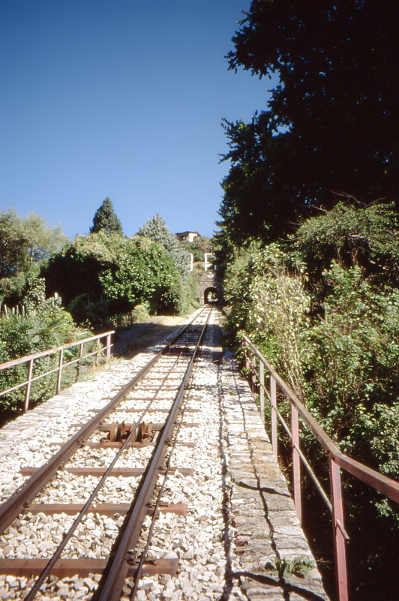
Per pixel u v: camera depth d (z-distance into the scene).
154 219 60.38
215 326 32.38
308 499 6.52
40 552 3.59
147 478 4.73
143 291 29.78
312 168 13.77
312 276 11.05
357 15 11.98
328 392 7.13
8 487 4.77
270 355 9.52
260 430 6.87
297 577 3.20
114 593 3.01
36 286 23.55
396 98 11.71
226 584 3.18
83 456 5.84
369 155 12.70
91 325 24.77
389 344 6.11
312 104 13.38
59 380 9.71
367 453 5.75
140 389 10.27
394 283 9.98
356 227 10.31
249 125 15.13
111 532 3.88
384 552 5.08
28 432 6.73
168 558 3.48
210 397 9.35
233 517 4.09
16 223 53.59
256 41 13.90
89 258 30.66
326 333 7.23
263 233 15.91
